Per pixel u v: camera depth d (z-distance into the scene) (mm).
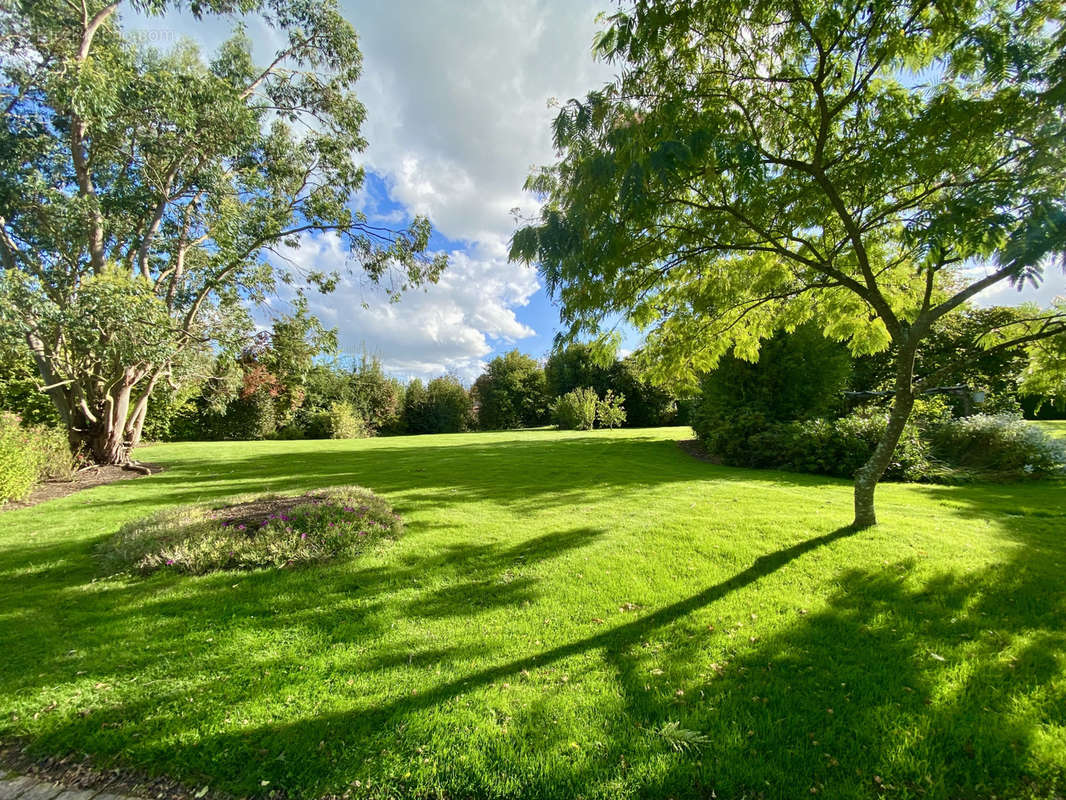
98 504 6781
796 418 10781
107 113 7699
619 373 30750
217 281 11148
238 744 1939
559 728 1979
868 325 5160
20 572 3992
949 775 1695
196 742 1953
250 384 24188
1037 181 2588
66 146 9180
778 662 2432
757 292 4988
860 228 3854
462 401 35844
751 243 4152
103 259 9320
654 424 30000
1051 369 4418
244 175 10938
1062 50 2562
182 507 5492
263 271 12258
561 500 6625
